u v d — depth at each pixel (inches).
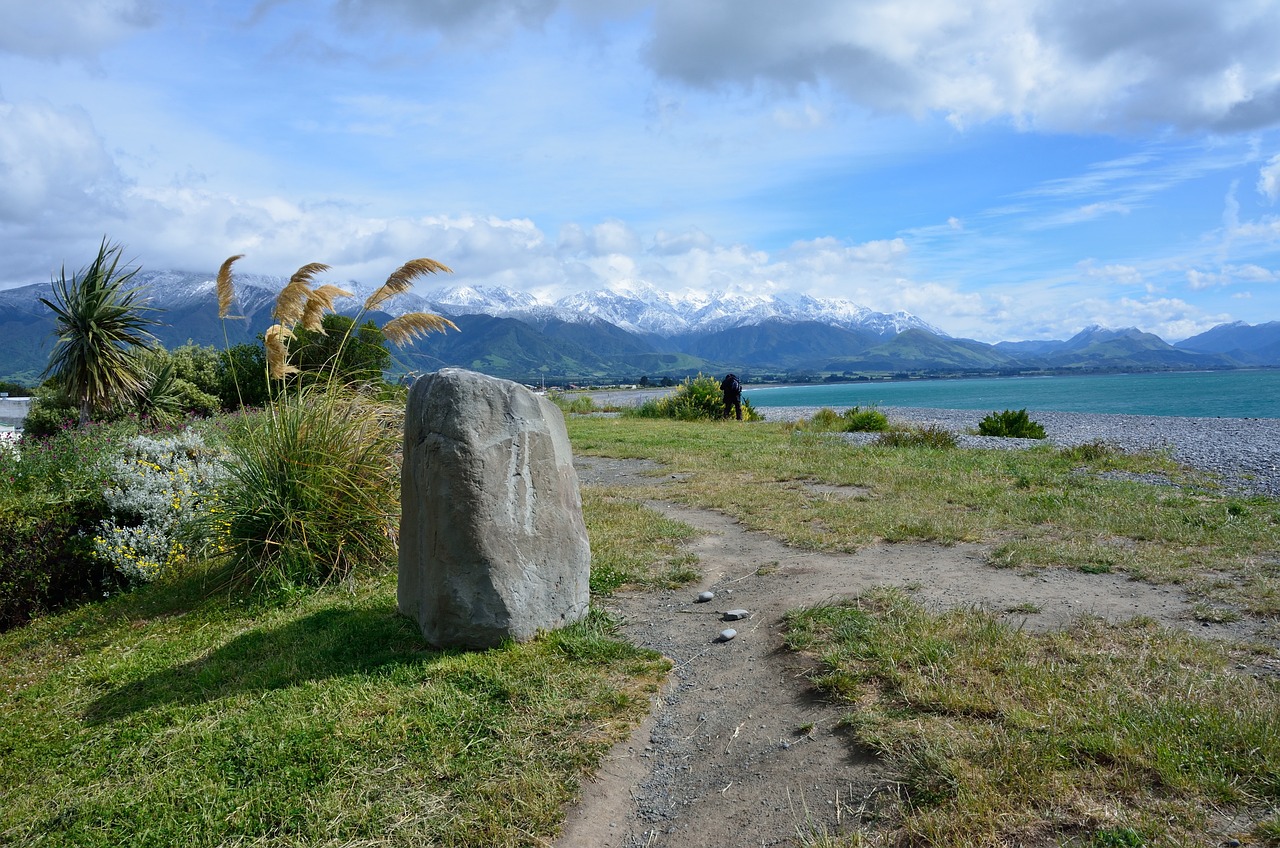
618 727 153.2
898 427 801.6
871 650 166.7
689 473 466.0
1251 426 858.1
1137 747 119.5
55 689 190.7
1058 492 352.8
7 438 546.0
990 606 195.9
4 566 256.4
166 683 186.1
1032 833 105.0
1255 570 219.0
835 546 270.8
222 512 266.5
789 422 881.5
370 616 217.0
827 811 119.6
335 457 266.7
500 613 186.2
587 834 124.6
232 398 869.2
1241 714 127.3
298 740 148.8
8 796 141.7
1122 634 171.0
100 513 296.7
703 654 187.6
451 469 183.5
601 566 255.1
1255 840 98.7
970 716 136.7
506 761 141.3
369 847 120.5
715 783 135.1
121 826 129.3
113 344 652.7
